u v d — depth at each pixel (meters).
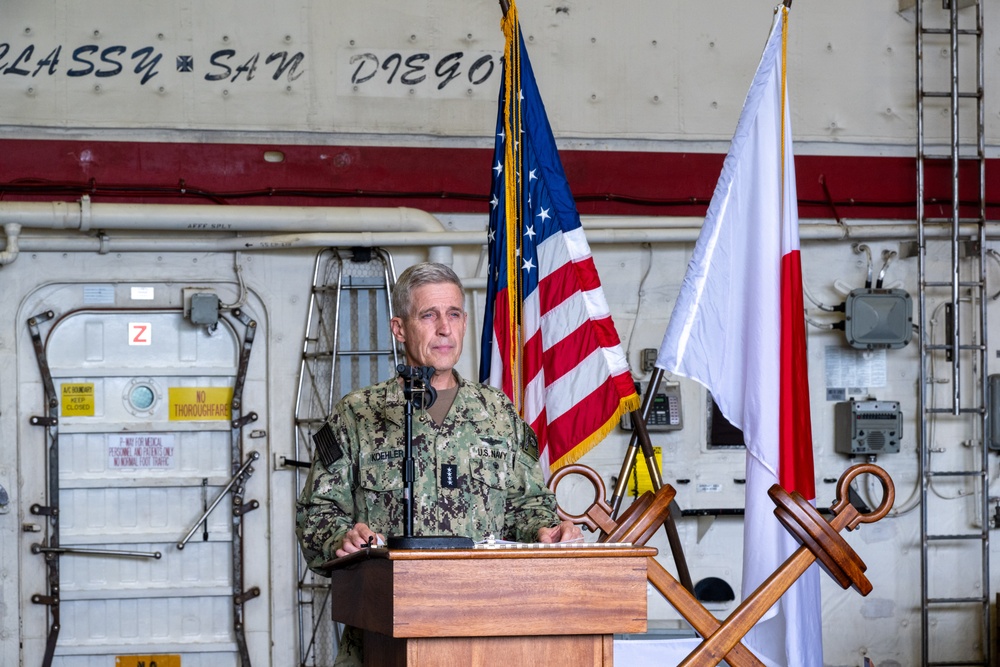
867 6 10.89
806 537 4.90
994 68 11.07
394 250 10.16
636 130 10.47
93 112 9.78
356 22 10.19
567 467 6.32
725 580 10.38
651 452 7.43
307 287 10.09
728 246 7.01
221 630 9.90
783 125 7.07
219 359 10.07
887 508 4.99
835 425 10.62
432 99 10.25
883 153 10.84
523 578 3.69
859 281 10.73
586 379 7.36
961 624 10.61
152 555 9.80
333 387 9.95
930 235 10.70
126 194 9.78
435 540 3.88
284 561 9.91
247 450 9.99
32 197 9.64
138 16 9.88
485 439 5.27
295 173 10.02
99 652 9.70
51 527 9.70
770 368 6.80
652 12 10.57
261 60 10.04
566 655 3.75
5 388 9.68
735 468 10.46
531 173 7.54
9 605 9.60
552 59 10.41
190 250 9.87
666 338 6.93
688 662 4.80
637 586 3.78
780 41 7.11
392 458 5.14
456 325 5.23
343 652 4.92
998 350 10.91
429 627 3.61
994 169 10.97
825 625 10.45
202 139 9.94
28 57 9.72
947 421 10.82
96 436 9.88
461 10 10.33
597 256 10.42
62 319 9.83
